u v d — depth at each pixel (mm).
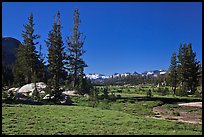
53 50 58594
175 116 35156
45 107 35656
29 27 73312
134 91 100938
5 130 20891
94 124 24516
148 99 62125
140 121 26469
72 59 82312
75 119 26797
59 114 29828
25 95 49562
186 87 98562
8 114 28188
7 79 88125
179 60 100062
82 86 70750
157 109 44125
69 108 35344
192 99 67625
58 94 47688
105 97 59625
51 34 62031
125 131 21531
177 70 100938
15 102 41406
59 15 63562
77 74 82438
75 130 21578
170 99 65062
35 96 47875
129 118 28125
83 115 29516
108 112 32344
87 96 64562
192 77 98625
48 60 58719
